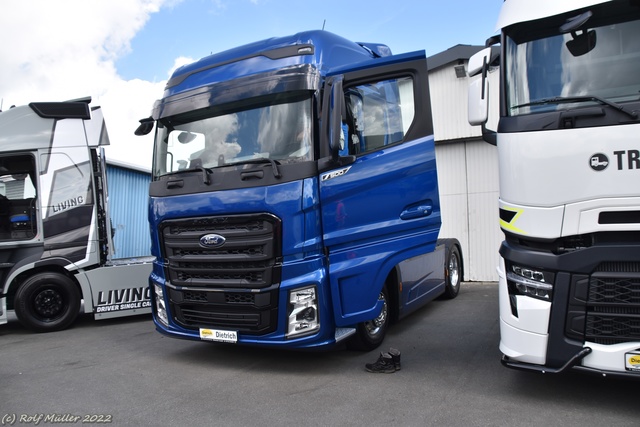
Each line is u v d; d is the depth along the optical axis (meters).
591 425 3.47
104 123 7.94
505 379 4.46
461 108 10.73
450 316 7.29
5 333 7.57
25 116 7.45
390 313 6.02
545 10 3.94
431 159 5.52
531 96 3.90
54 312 7.54
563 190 3.62
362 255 4.98
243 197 4.73
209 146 5.17
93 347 6.35
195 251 5.05
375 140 5.13
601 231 3.51
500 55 4.13
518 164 3.81
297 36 5.15
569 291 3.61
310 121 4.75
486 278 10.70
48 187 7.44
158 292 5.52
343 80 4.82
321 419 3.77
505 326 3.94
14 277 7.23
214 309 5.02
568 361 3.60
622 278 3.48
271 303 4.67
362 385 4.47
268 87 4.89
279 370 5.02
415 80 5.32
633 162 3.42
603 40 3.79
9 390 4.69
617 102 3.59
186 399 4.30
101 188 7.89
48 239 7.40
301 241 4.61
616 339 3.52
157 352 5.94
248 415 3.90
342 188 4.83
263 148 4.88
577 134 3.59
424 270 7.12
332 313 4.74
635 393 4.03
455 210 10.96
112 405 4.21
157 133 5.63
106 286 7.74
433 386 4.36
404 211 5.29
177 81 5.62
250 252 4.75
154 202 5.37
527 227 3.76
